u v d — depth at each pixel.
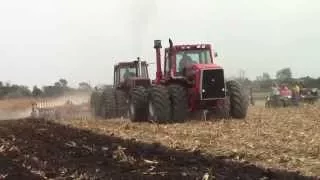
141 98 27.70
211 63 27.00
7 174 13.30
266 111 34.41
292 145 17.11
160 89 26.05
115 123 27.00
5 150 17.36
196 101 25.88
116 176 12.34
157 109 25.72
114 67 37.28
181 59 27.19
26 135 21.61
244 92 26.72
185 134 20.67
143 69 36.50
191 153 15.64
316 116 28.52
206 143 18.03
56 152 16.55
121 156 15.13
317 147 16.52
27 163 14.68
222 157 14.89
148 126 24.23
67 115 37.91
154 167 13.24
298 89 46.00
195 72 25.80
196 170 12.66
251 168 12.83
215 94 25.56
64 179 12.48
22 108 51.53
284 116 28.75
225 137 19.45
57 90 62.53
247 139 18.81
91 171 13.06
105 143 18.23
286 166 13.65
